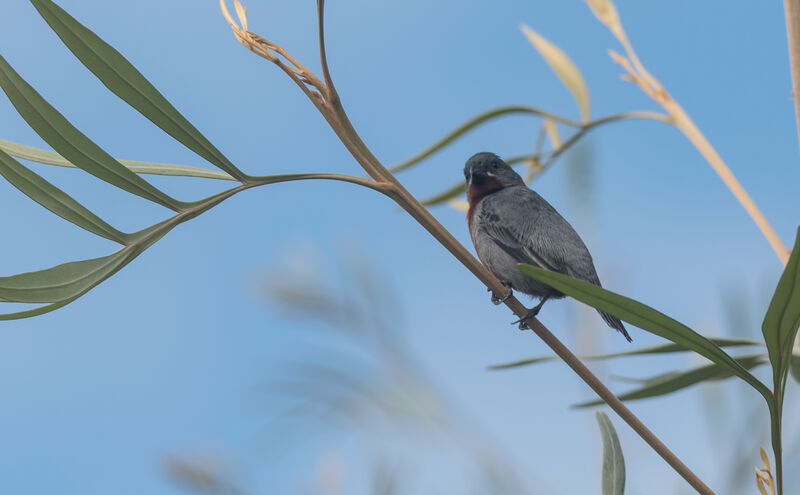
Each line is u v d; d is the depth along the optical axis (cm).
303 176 469
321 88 487
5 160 416
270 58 486
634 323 383
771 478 412
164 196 443
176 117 432
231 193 454
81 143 422
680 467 449
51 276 425
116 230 439
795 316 359
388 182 493
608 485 448
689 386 614
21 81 406
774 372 385
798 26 502
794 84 499
